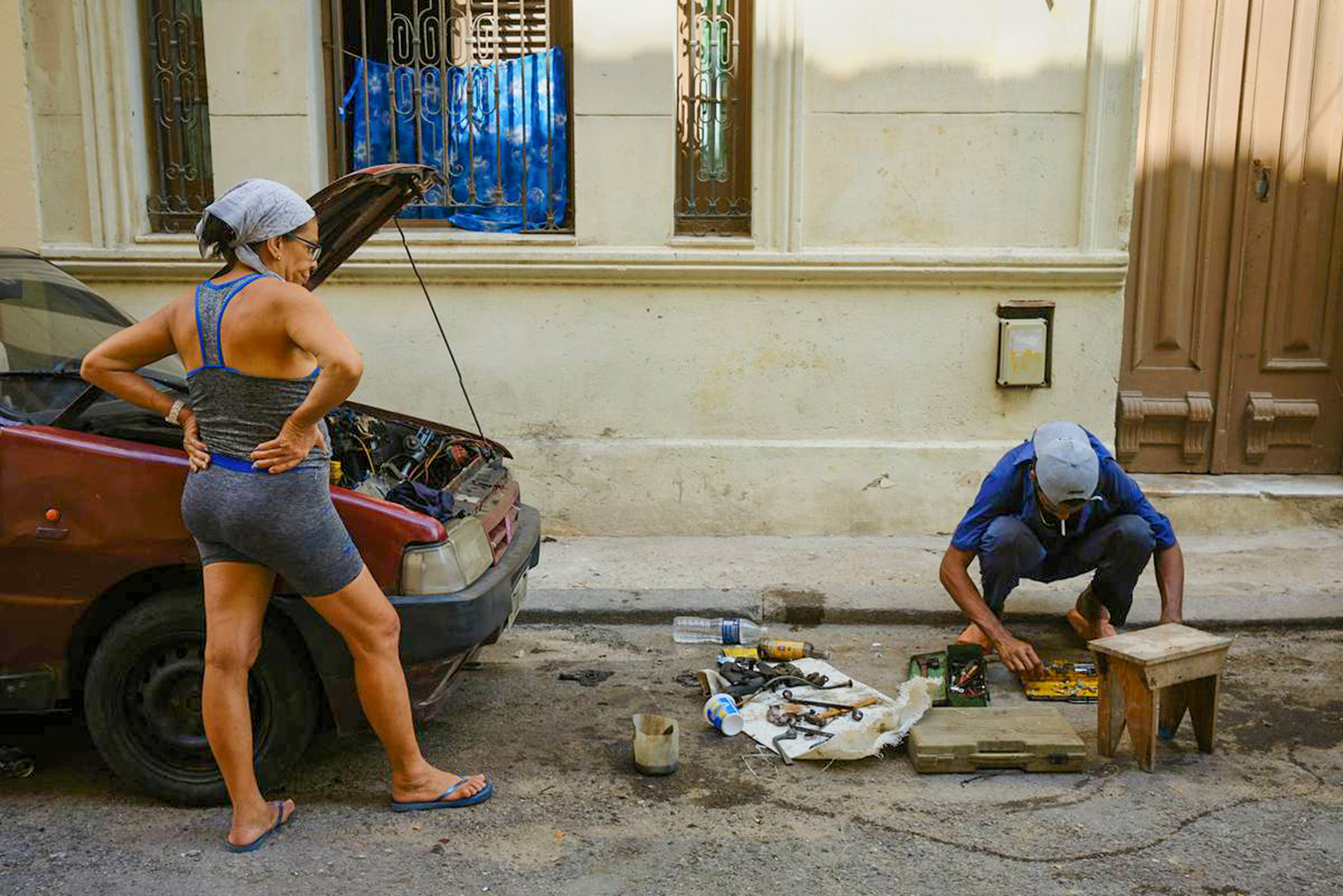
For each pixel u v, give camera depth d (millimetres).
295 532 2928
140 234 5816
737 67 5750
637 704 4129
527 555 3908
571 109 5836
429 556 3268
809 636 4793
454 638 3273
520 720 3984
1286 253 5973
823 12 5539
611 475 5895
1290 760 3666
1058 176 5660
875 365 5816
